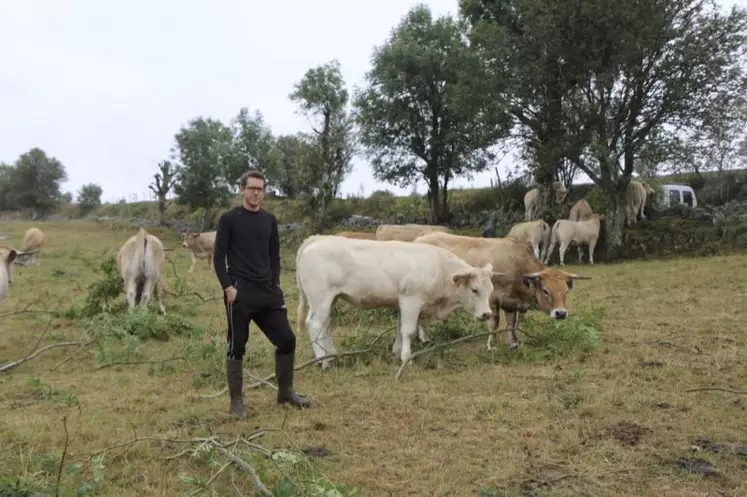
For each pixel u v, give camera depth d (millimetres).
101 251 28312
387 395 6312
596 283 15188
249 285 5766
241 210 5797
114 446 4703
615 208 22922
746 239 20750
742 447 4836
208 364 7652
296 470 4051
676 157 22328
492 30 22844
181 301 13570
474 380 6859
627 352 7961
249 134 46031
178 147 45688
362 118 33938
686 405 5816
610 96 22203
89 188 70500
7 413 5902
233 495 4105
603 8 20594
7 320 11523
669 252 22000
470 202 35469
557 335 8234
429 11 33969
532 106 23734
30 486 3859
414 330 7590
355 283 7527
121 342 8922
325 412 5828
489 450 4840
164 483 4262
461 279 7758
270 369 7688
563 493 4109
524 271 8703
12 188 68250
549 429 5273
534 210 27547
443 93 32094
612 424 5355
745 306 11023
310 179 36094
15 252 9586
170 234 43719
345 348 8430
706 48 20984
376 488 4211
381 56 32562
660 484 4238
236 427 5430
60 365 7941
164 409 6047
